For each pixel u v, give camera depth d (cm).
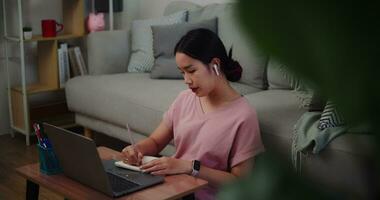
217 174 143
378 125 22
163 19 320
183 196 128
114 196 124
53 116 363
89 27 363
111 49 325
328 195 25
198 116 159
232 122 151
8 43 352
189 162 143
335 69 21
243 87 256
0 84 353
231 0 21
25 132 332
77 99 301
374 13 20
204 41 151
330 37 21
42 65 357
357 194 24
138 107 256
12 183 266
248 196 26
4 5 337
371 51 20
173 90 258
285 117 182
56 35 347
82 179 133
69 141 128
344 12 20
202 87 150
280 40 21
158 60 295
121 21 397
